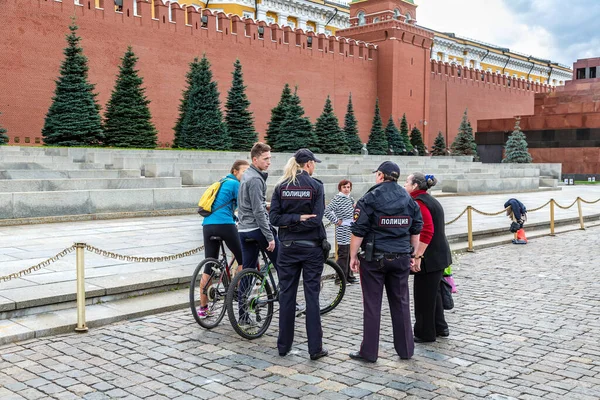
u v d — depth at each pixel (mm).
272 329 6539
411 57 52469
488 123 51906
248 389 4797
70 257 9211
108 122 29875
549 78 88688
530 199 24312
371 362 5461
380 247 5449
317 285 5629
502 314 7227
